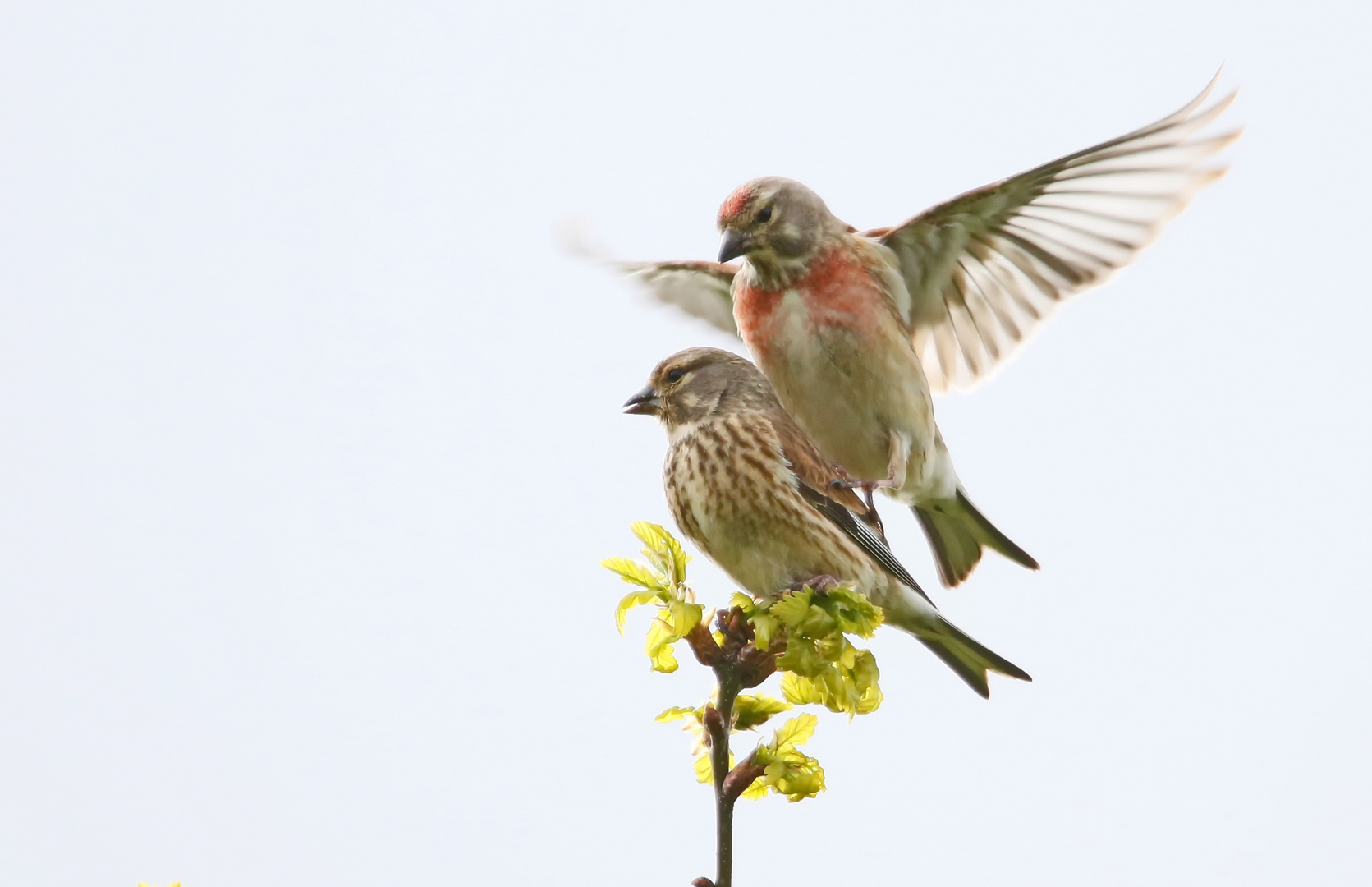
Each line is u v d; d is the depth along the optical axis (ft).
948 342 34.68
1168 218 31.17
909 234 33.32
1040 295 33.32
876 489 33.30
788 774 20.18
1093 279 32.55
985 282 33.76
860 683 20.52
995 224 32.71
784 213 32.55
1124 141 29.45
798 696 21.06
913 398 33.14
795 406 33.71
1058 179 31.14
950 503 35.12
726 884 20.12
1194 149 29.91
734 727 21.04
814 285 32.76
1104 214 31.53
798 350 33.04
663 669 20.92
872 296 32.86
